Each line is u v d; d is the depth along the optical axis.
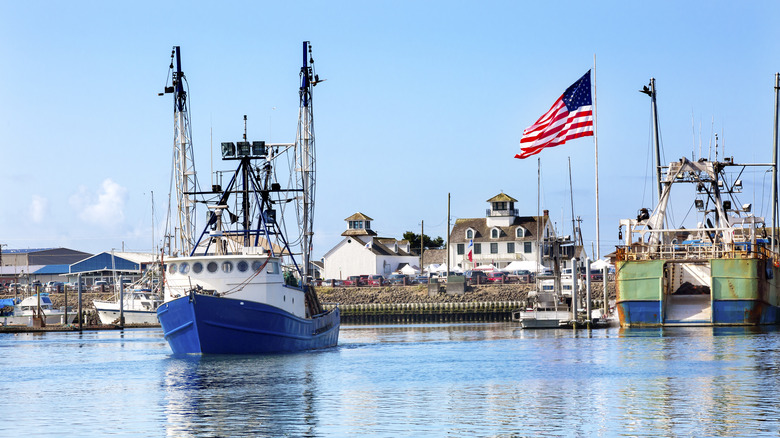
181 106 84.94
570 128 82.12
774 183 93.19
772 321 84.81
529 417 38.06
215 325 59.50
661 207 85.50
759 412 38.06
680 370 51.50
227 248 68.00
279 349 63.41
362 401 42.72
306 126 81.75
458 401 42.44
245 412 40.09
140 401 44.06
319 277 196.62
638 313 80.69
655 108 94.12
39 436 36.09
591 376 50.28
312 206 81.50
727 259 78.19
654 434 34.31
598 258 95.62
